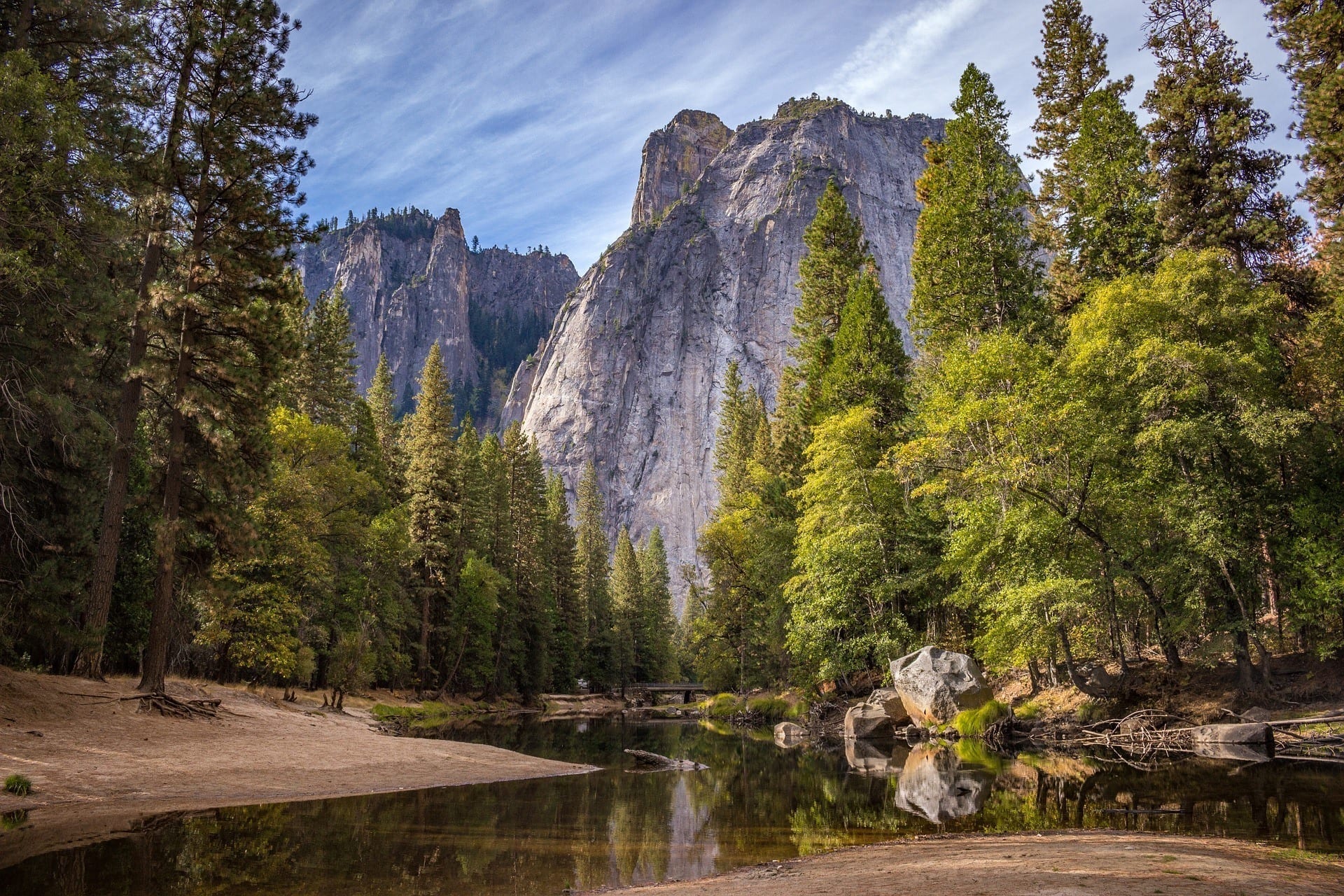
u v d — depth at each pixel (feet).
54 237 55.83
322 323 160.66
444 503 173.58
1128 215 106.73
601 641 291.99
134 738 56.65
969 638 117.91
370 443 163.94
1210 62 96.37
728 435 257.34
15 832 36.37
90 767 48.57
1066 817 43.09
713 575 182.70
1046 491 83.46
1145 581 81.46
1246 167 94.84
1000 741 82.94
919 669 95.76
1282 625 79.05
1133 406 80.69
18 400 57.26
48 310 57.26
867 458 114.73
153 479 73.82
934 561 106.83
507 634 207.31
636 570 331.98
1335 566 70.33
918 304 130.00
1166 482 79.87
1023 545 82.53
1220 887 23.80
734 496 216.13
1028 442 83.30
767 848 38.37
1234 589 75.41
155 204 68.23
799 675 134.62
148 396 81.15
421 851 35.99
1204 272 79.05
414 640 174.19
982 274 118.42
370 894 28.53
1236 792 48.47
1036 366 89.04
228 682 107.65
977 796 52.75
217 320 72.23
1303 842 33.83
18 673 61.77
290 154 74.18
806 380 167.84
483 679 201.26
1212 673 80.23
